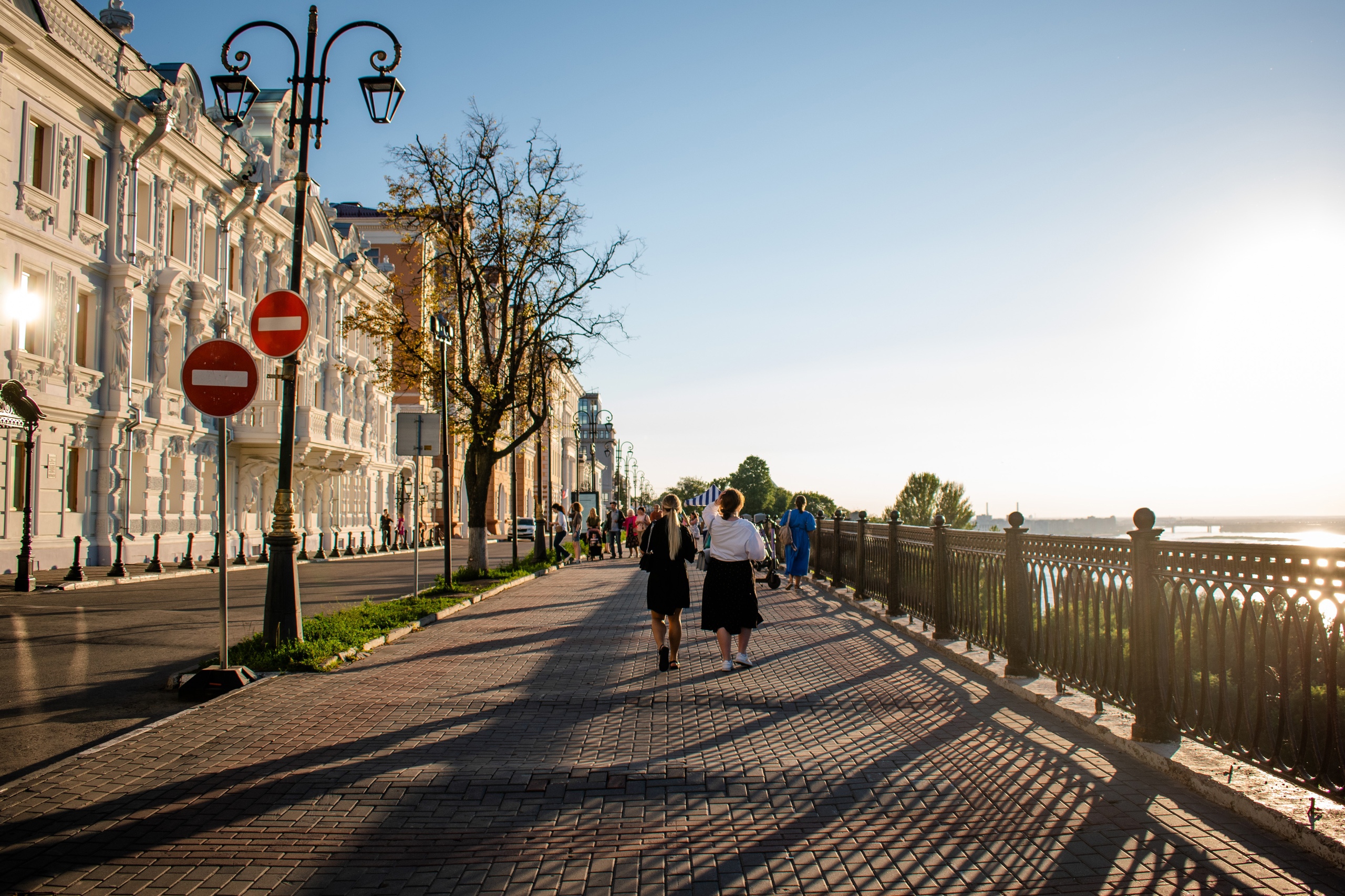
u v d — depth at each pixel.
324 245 41.47
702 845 4.49
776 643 11.38
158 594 18.38
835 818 4.87
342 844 4.51
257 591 19.33
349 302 45.00
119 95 25.62
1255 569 5.02
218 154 31.33
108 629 12.83
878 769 5.74
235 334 32.62
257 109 37.91
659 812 4.97
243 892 3.95
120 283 26.02
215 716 7.22
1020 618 8.45
